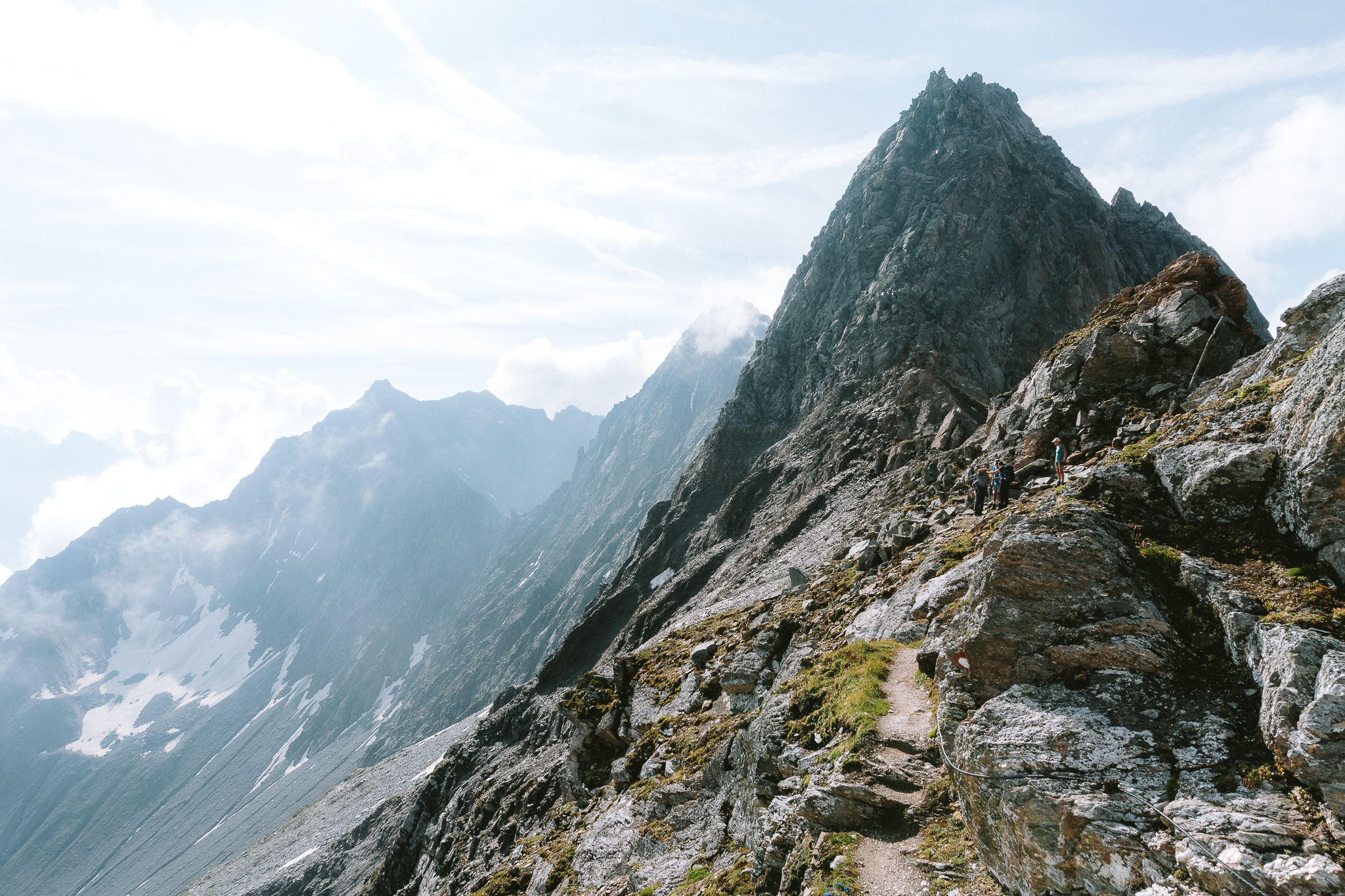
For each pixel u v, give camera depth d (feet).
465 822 196.34
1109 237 335.06
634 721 95.66
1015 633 36.09
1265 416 39.45
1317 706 24.93
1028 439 93.50
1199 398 71.20
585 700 103.35
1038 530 37.78
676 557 331.36
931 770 41.37
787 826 47.03
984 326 299.17
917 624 62.95
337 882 328.49
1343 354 32.63
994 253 320.50
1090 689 32.96
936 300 309.63
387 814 376.27
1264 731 26.76
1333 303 47.21
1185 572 34.14
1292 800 24.73
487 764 256.32
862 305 332.60
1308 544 32.09
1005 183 346.54
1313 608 29.07
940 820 37.83
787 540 238.27
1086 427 86.74
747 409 381.40
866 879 35.65
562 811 97.96
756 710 73.36
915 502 130.82
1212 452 37.86
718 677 87.76
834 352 334.03
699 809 66.90
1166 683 31.71
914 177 369.91
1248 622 30.35
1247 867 23.02
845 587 89.25
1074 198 346.95
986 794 32.04
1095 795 28.22
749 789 59.67
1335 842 22.53
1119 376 88.17
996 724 33.40
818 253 415.23
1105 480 41.60
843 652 61.31
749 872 48.85
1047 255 318.86
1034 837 29.17
